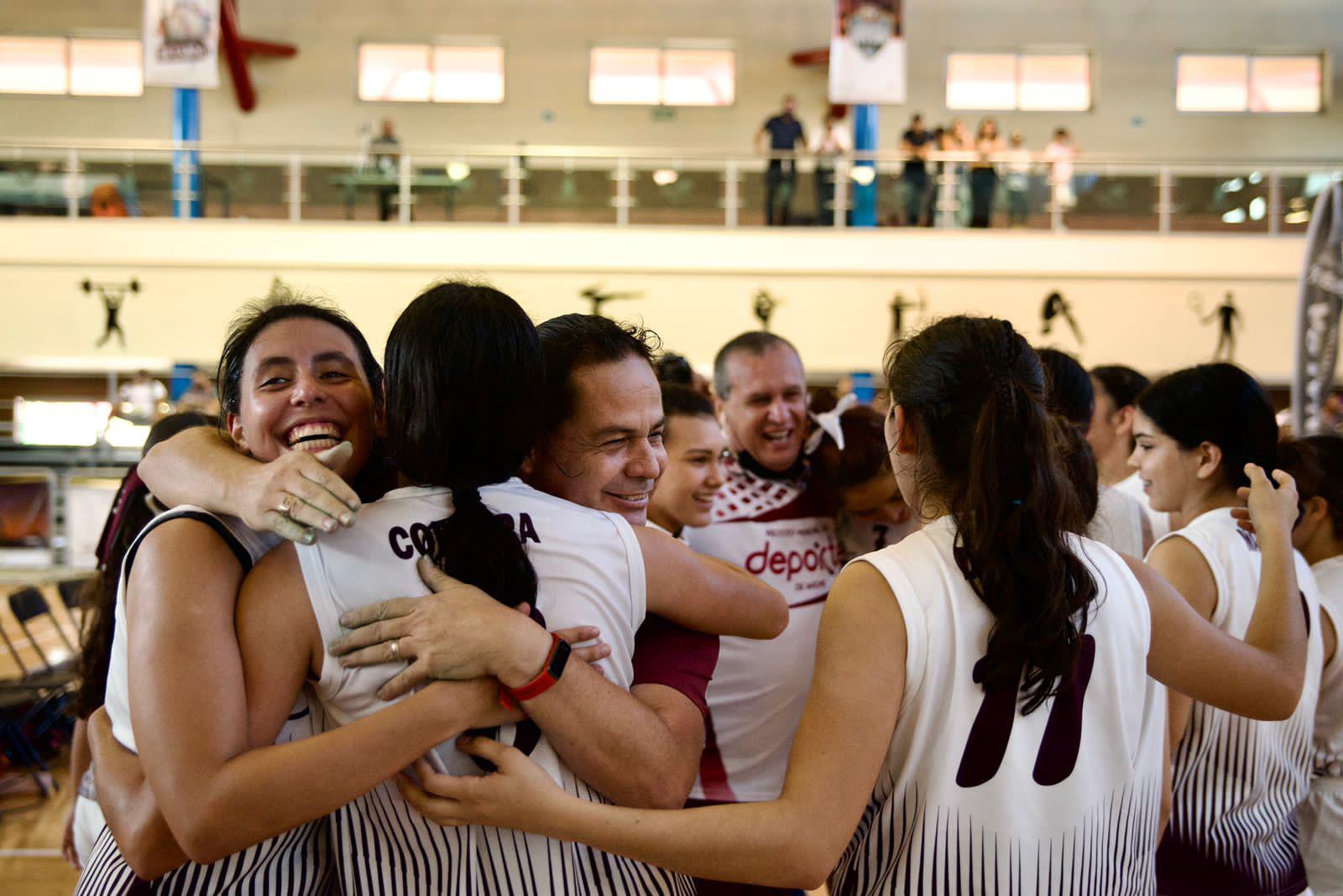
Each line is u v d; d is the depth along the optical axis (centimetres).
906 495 118
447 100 1363
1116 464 272
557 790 98
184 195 1075
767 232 1078
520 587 103
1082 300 1080
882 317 1082
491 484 108
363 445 119
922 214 1091
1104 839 105
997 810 101
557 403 118
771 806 96
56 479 919
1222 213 1107
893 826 105
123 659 108
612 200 1097
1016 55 1368
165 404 1011
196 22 880
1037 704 100
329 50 1356
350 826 106
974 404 107
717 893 179
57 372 1184
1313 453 184
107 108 1331
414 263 1072
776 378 217
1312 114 1359
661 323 1080
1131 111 1366
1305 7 1337
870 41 871
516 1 1352
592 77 1368
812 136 1372
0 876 339
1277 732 151
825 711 100
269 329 118
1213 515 158
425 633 96
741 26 1366
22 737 443
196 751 91
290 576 100
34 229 1065
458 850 103
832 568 222
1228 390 163
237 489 100
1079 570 102
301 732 105
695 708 114
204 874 110
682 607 116
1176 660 110
